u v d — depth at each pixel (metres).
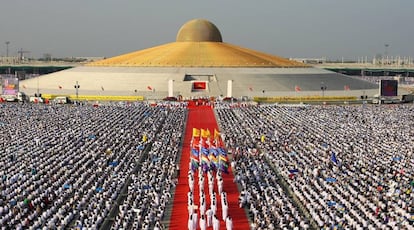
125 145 101.19
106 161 86.81
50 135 109.44
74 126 122.25
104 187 71.50
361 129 119.12
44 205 65.06
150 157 90.44
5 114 142.12
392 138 107.25
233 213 66.06
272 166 87.06
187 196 72.06
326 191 68.94
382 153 92.75
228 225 58.81
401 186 70.75
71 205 65.31
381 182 73.00
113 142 103.56
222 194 68.06
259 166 83.12
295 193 69.81
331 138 107.88
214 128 127.69
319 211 61.53
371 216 59.09
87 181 74.31
